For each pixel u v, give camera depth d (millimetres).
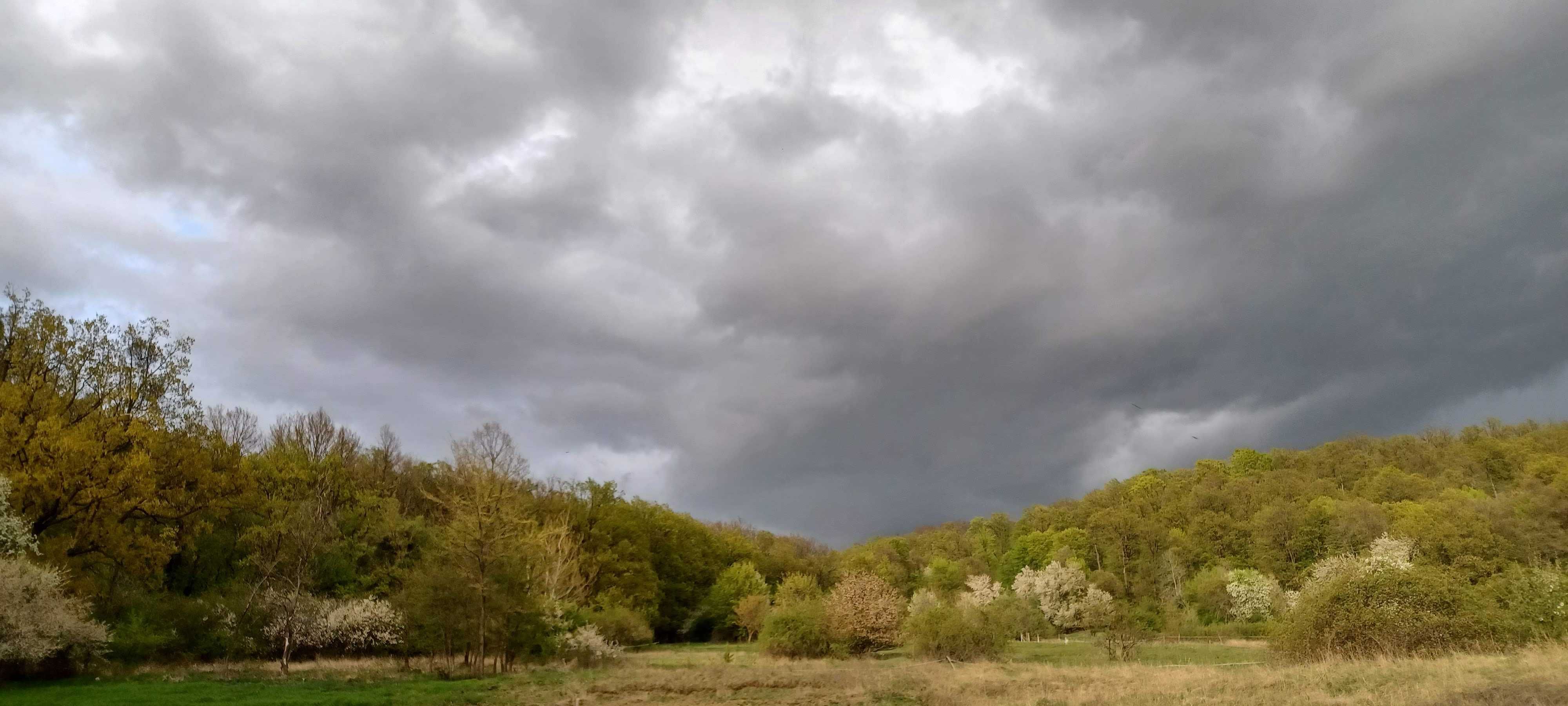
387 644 35312
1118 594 79562
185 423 37531
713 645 66562
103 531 32500
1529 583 26219
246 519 45719
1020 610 55719
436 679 28375
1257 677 21531
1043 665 32562
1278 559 80875
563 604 39062
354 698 21938
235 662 32594
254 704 20188
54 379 34031
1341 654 24938
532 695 24297
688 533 87250
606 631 48219
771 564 102062
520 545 34094
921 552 128000
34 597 24719
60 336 34625
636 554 70750
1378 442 114438
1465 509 64688
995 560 120000
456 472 33750
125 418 34062
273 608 34000
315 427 64438
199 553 43500
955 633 38719
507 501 32750
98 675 26844
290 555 34438
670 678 28562
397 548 47406
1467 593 25828
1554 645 22156
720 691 25250
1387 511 78125
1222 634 62500
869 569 94500
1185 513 101062
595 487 70375
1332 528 77312
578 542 61219
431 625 30000
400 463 69438
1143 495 120875
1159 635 64125
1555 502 65312
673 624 78875
